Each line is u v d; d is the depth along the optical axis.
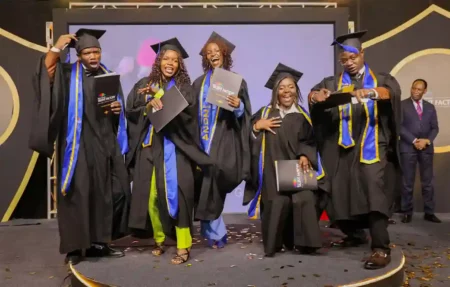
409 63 7.34
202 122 4.50
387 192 4.05
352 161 4.12
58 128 4.08
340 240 4.80
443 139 7.34
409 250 5.05
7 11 7.18
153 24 6.85
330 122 4.29
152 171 4.25
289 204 4.27
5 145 7.07
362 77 4.22
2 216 7.06
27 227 6.67
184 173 4.13
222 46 4.61
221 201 4.46
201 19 6.80
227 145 4.46
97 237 4.17
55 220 7.20
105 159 4.22
